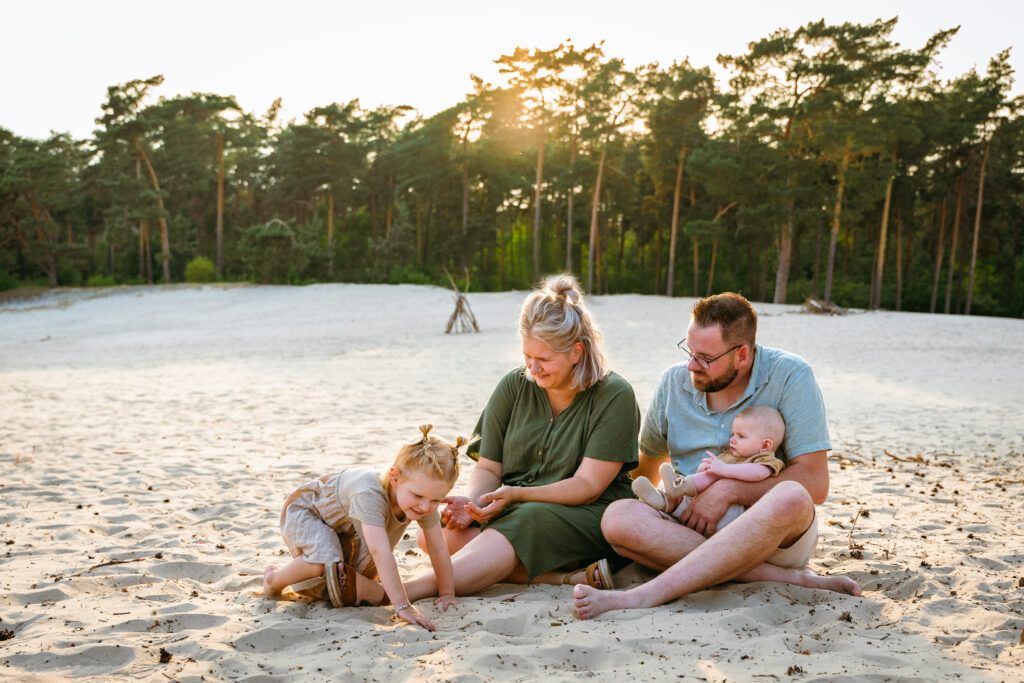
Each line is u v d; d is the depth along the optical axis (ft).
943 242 184.55
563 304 11.59
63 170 201.67
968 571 12.11
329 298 129.80
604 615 10.12
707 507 11.16
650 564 11.48
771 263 208.85
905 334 79.05
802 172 146.92
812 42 142.31
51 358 72.18
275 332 94.43
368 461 23.21
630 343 72.02
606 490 12.24
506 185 202.18
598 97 154.10
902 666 8.25
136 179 194.80
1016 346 69.05
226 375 53.06
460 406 36.91
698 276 194.18
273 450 25.17
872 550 13.50
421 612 10.49
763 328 85.76
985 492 18.78
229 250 205.98
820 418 11.30
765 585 10.94
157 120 192.44
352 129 201.87
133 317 121.39
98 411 35.70
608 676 7.98
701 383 11.47
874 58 141.79
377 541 10.44
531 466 12.56
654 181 177.27
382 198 228.63
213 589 11.77
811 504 10.62
